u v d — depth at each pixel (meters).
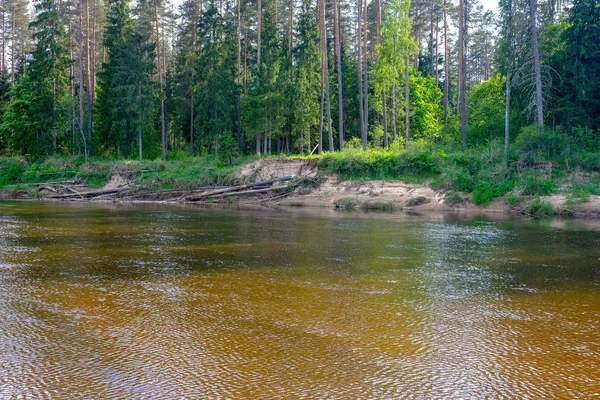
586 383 6.50
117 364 7.02
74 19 62.16
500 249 16.83
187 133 58.97
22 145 54.50
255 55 59.16
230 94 50.62
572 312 9.60
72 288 11.18
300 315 9.29
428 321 8.98
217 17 50.06
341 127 43.69
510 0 34.53
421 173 36.62
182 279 12.11
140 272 12.88
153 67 51.75
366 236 19.89
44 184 46.66
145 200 41.88
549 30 39.50
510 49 34.84
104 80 54.34
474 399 6.05
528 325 8.82
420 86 54.25
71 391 6.21
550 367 7.01
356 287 11.44
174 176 44.19
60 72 53.72
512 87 37.78
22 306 9.77
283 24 61.16
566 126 37.34
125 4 53.78
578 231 21.55
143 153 56.44
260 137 52.78
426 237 19.67
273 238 19.23
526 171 33.28
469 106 51.53
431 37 66.75
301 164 41.19
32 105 52.78
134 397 6.04
